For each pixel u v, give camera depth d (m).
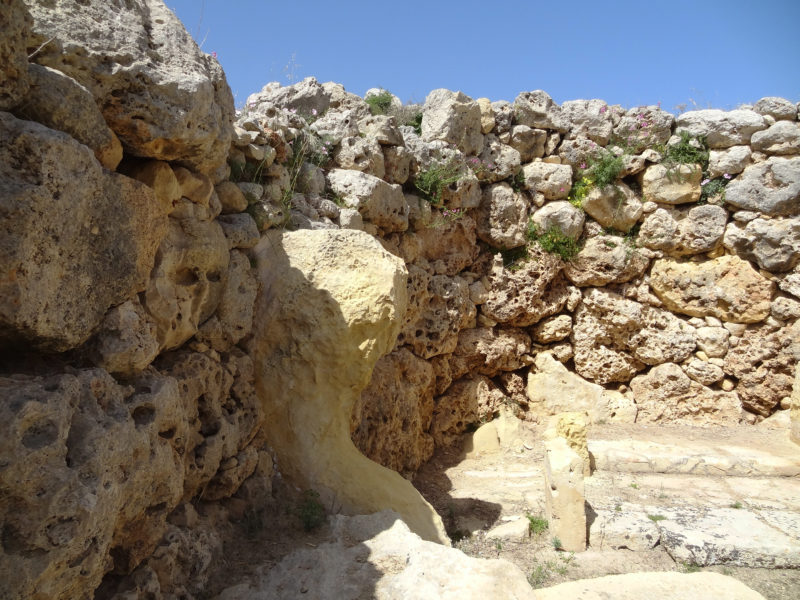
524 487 5.97
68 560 1.99
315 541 3.36
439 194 6.66
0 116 2.01
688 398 7.87
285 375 3.96
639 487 5.95
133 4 2.87
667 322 7.98
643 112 7.82
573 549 4.70
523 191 7.70
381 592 2.80
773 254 7.51
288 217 4.50
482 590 2.75
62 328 2.20
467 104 7.05
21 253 1.96
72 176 2.17
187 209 3.20
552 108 7.64
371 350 4.02
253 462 3.63
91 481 2.08
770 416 7.75
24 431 1.91
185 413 2.93
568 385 7.89
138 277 2.63
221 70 3.29
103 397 2.34
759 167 7.57
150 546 2.60
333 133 5.69
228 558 3.14
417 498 4.04
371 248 4.23
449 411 7.34
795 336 7.53
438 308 6.96
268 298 4.04
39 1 2.51
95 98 2.61
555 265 7.65
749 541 4.66
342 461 3.94
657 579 3.67
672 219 7.79
